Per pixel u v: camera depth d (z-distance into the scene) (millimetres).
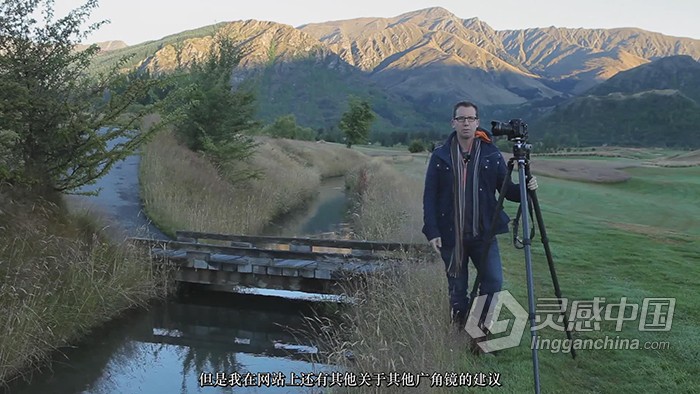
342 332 6754
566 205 15953
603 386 4418
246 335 7594
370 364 4832
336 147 46844
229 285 9414
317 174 32500
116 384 6031
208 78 17641
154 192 13242
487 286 4742
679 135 130750
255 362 6652
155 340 7426
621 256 8320
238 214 14531
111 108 8344
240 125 18406
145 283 8477
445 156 4586
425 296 5828
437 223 4617
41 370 6246
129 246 8750
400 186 17266
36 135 7820
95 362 6578
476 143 4551
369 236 10984
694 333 5324
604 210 15195
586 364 4773
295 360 6688
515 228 4668
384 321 5734
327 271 8438
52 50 7773
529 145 4137
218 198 15117
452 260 4617
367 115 52156
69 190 8805
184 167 15695
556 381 4500
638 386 4402
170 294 8930
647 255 8398
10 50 7379
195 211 13133
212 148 17234
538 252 8570
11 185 7516
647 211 14984
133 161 17375
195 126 17688
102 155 8273
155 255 9000
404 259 7242
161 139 17047
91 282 7492
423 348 4828
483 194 4508
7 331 5984
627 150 92625
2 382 5859
